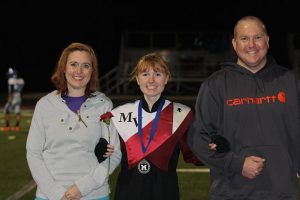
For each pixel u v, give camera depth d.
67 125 3.66
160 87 3.79
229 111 3.58
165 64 3.81
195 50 26.97
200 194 7.03
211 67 26.80
